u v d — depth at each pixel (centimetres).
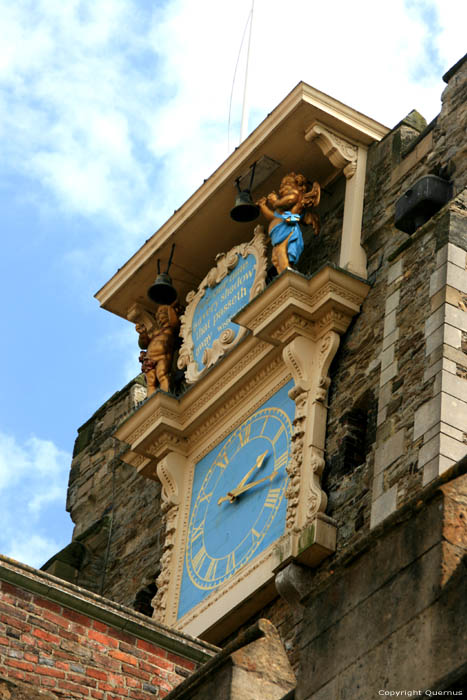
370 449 2494
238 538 2639
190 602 2673
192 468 2873
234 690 1312
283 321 2673
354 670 1212
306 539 2438
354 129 2834
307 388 2622
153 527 3059
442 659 1146
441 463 2278
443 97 2742
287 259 2734
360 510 2417
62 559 3152
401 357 2489
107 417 3478
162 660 1755
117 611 1753
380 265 2684
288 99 2823
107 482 3334
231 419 2814
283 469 2619
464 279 2494
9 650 1673
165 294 3020
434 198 2589
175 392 3027
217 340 2859
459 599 1155
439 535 1184
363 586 1234
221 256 2959
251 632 1357
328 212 2873
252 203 2839
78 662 1703
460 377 2380
